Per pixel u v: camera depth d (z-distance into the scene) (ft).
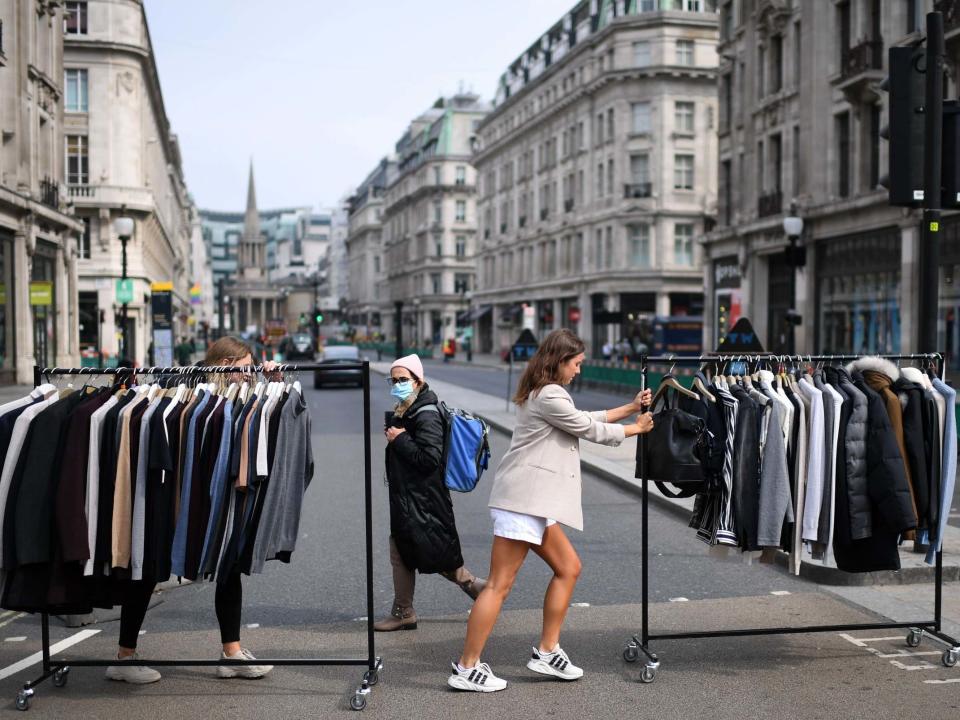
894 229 83.46
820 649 18.90
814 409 17.31
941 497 17.88
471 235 324.60
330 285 611.06
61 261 114.52
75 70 168.86
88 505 15.78
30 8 99.60
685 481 17.31
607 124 183.62
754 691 16.60
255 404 16.25
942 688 16.71
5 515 15.62
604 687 16.88
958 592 22.86
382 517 34.58
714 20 176.14
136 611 17.33
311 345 222.07
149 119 192.85
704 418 17.40
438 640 19.85
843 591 23.08
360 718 15.56
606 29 180.45
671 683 17.06
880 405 17.29
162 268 231.09
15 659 18.84
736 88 116.26
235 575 17.26
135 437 16.19
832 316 94.79
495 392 105.40
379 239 432.66
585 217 191.93
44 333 109.19
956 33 70.23
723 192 122.01
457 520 33.81
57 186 112.37
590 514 34.76
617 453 50.52
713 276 123.95
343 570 26.37
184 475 16.29
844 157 93.09
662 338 143.95
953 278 75.61
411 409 20.15
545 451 17.02
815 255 96.94
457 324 288.51
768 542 17.08
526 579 25.05
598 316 160.25
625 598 22.98
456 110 324.80
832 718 15.35
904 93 24.36
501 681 16.80
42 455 15.61
